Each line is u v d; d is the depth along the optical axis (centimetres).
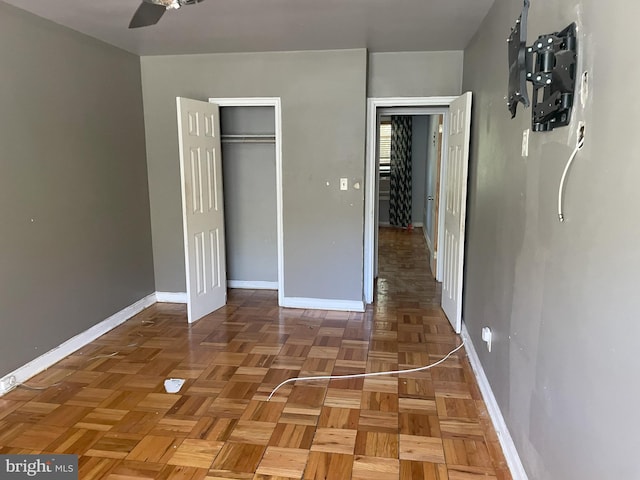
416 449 219
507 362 220
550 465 159
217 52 395
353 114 392
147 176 426
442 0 266
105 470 204
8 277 274
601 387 122
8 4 269
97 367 305
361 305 418
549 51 150
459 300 362
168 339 353
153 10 219
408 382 285
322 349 335
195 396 268
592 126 130
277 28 323
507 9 237
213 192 409
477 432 234
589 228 131
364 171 403
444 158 504
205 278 403
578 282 138
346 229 409
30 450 218
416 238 788
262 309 424
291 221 416
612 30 119
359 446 221
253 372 298
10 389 273
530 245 187
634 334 106
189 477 200
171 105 414
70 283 326
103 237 363
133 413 249
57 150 312
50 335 307
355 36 345
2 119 268
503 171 239
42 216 299
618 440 113
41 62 296
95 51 349
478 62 321
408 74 402
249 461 210
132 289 405
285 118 402
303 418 245
